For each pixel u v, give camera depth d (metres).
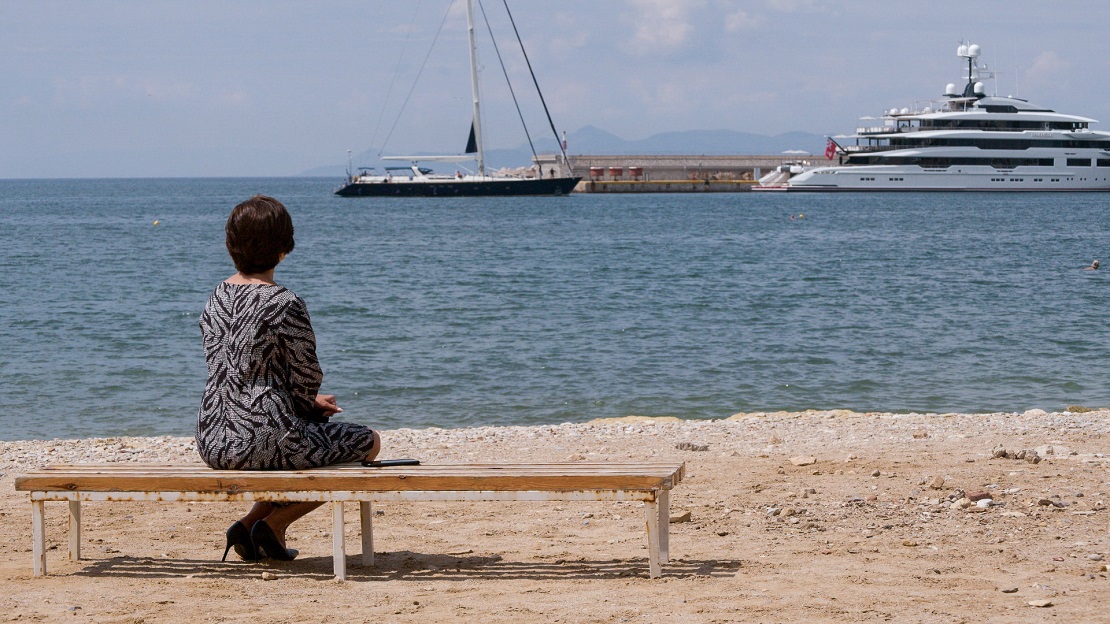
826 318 23.16
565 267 37.38
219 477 4.52
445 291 29.12
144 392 14.84
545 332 20.98
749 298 27.25
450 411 13.70
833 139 121.69
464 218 78.12
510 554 5.29
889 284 30.91
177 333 20.72
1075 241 50.78
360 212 89.75
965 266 37.38
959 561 4.98
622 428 10.29
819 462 7.71
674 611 4.20
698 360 17.55
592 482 4.54
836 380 15.73
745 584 4.61
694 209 92.31
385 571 4.97
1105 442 8.62
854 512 6.04
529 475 4.50
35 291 29.02
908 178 113.50
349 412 13.66
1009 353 18.16
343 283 31.56
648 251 45.47
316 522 6.21
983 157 111.69
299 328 4.68
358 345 19.22
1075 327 21.44
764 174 160.75
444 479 4.48
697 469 7.59
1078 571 4.75
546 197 119.25
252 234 4.79
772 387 15.22
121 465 4.89
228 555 5.32
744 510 6.19
